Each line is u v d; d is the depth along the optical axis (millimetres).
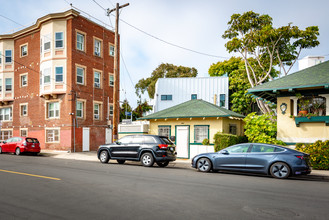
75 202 6227
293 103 15461
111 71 29797
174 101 36031
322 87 14297
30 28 28234
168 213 5453
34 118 27656
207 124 18375
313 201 6660
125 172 11328
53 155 21781
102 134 27891
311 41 22344
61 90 25094
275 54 24922
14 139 22156
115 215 5297
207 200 6574
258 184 9031
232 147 12047
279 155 10797
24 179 9164
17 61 30078
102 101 28281
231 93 36062
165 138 14828
